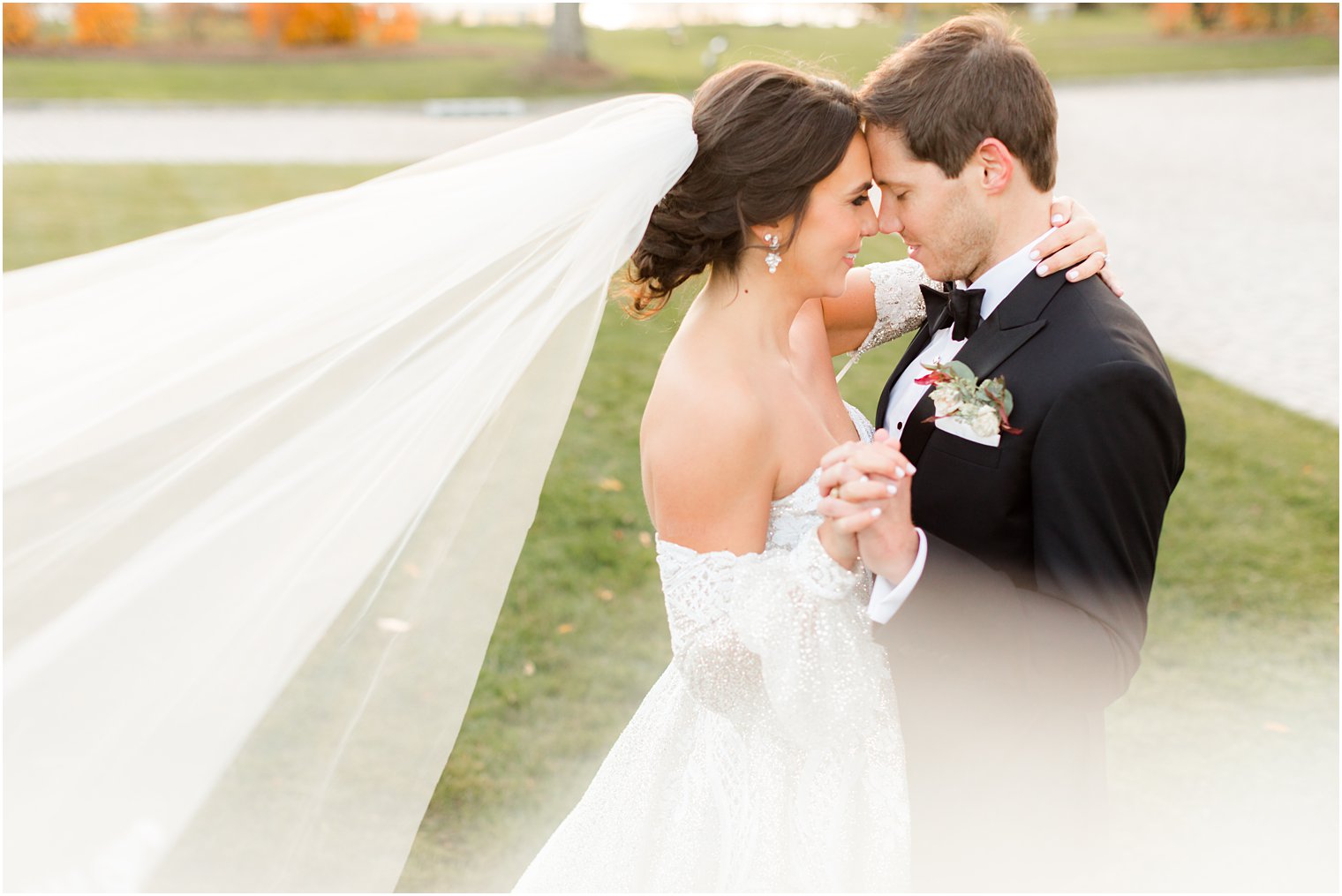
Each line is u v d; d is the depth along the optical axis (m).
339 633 1.74
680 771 2.19
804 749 2.03
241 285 1.77
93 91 18.80
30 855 1.45
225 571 1.63
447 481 1.81
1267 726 3.55
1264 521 4.86
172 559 1.61
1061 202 2.14
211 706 1.57
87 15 23.42
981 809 2.00
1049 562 1.88
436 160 2.00
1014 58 2.02
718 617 1.91
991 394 1.93
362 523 1.71
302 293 1.76
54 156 13.16
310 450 1.72
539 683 3.68
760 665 1.94
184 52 23.88
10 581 1.58
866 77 2.16
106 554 1.62
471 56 24.22
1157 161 13.60
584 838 2.25
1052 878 1.96
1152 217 10.86
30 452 1.62
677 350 2.01
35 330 1.72
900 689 2.05
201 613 1.60
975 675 1.84
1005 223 2.08
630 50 24.83
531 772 3.28
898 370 2.44
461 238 1.80
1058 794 1.92
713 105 1.95
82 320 1.74
